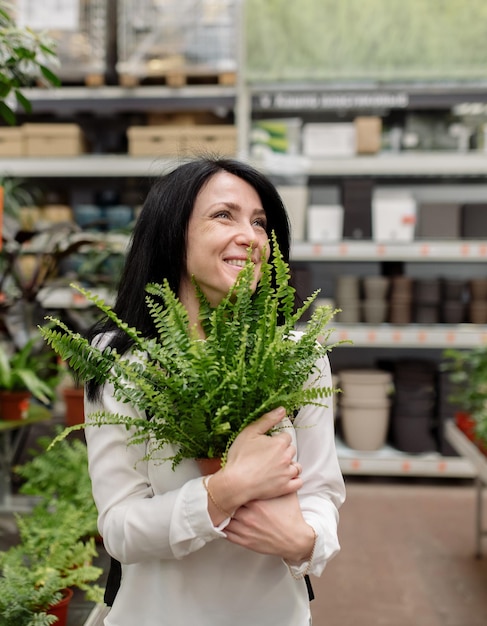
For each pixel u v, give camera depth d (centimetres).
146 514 102
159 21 422
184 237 118
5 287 338
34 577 160
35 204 453
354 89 441
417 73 425
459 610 262
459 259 443
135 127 439
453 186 482
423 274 491
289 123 446
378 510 380
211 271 115
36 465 221
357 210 431
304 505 112
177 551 100
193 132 422
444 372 426
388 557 314
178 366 98
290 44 426
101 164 429
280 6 424
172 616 108
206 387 98
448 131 456
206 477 102
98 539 205
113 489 109
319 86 442
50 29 416
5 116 198
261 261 117
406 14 421
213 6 422
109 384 112
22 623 140
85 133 466
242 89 432
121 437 111
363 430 425
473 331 425
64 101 431
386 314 434
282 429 111
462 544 329
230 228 116
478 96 434
